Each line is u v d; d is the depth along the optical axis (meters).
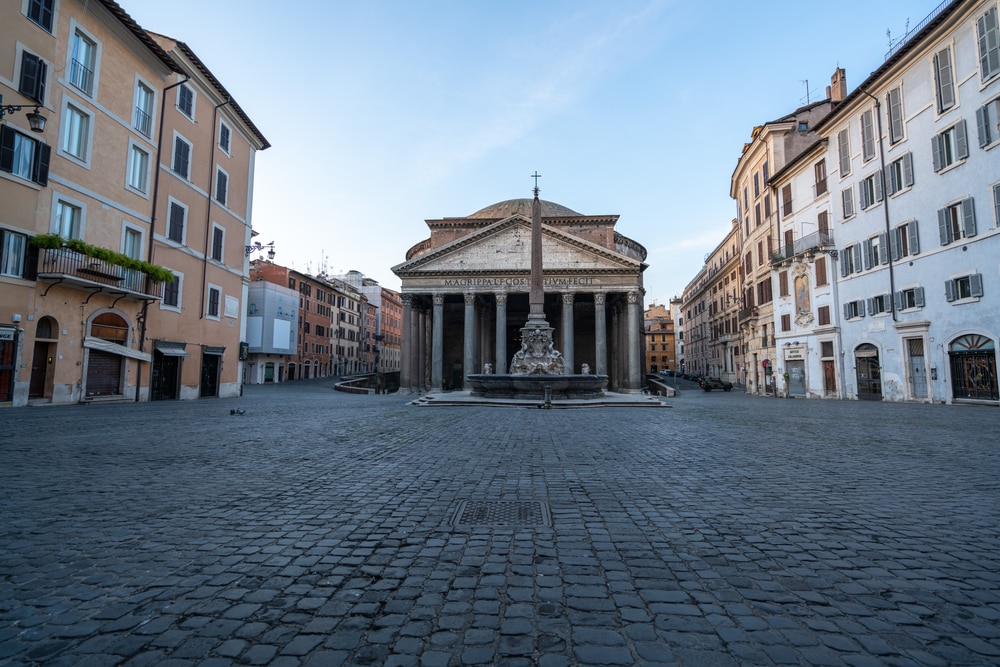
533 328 25.83
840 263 32.09
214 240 29.20
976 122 22.58
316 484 6.75
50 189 18.97
